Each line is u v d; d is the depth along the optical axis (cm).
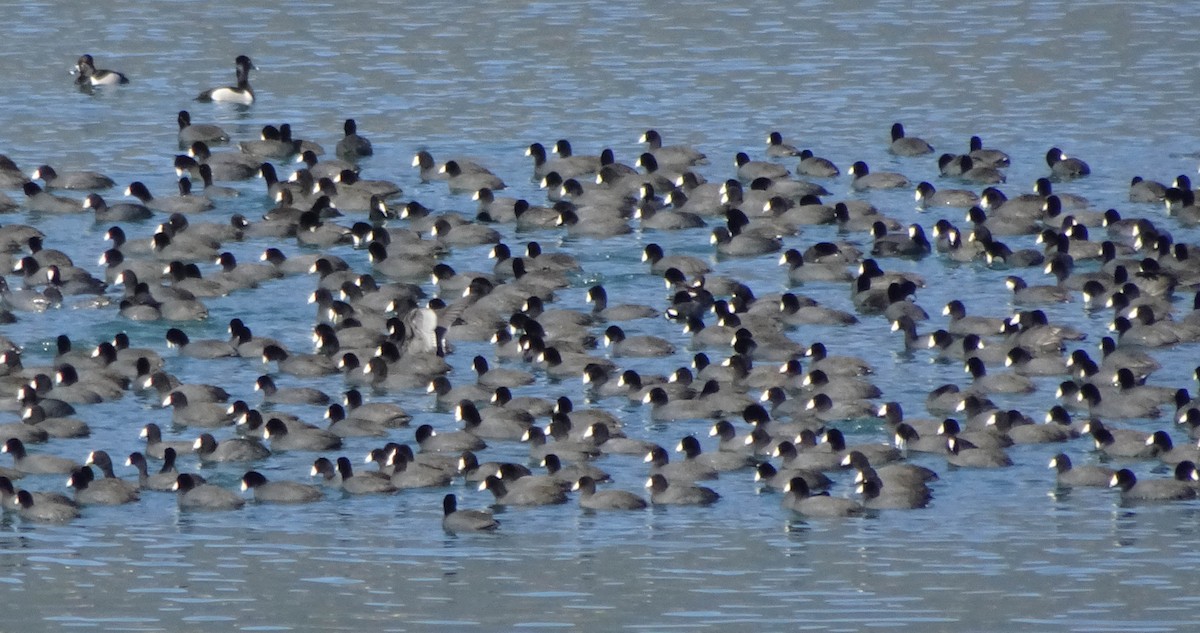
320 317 6481
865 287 6681
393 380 5866
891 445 5266
